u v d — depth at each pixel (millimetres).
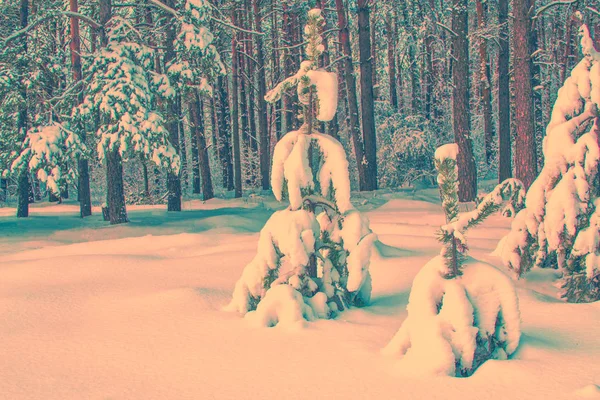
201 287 7340
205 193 29016
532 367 4066
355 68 38406
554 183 6996
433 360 4168
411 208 18828
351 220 6086
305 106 6371
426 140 29781
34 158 17594
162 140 17562
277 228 6078
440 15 31531
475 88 37906
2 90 20188
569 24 27438
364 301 6391
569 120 7020
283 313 5535
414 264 8336
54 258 9875
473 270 4637
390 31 34844
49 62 21484
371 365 4352
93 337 5477
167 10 21094
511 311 4504
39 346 5281
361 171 24344
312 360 4523
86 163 22469
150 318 6027
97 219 20734
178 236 12641
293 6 31328
